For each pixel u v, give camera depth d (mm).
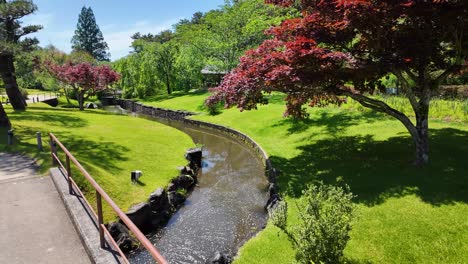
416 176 10523
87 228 6285
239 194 13867
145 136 21484
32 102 42500
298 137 18891
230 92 12430
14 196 8383
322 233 6305
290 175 13172
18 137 17406
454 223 7863
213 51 45469
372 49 11562
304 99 13516
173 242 10289
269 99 33219
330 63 11078
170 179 14031
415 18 10297
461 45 11453
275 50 13562
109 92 64812
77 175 11680
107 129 22828
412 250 7234
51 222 6969
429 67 13047
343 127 18547
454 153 12008
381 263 7008
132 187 12492
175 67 52969
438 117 17750
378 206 9102
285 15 37125
